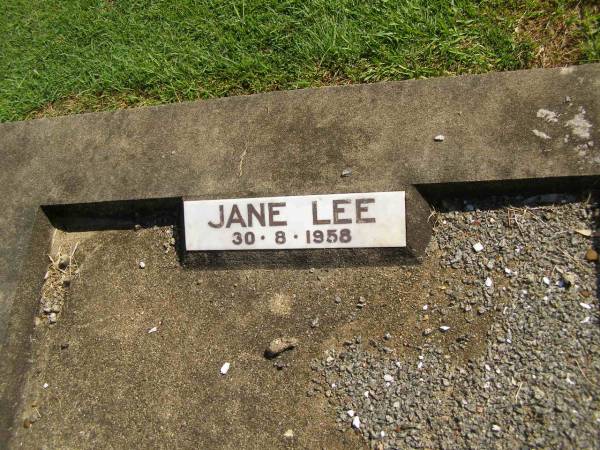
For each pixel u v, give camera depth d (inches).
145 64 48.2
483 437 38.1
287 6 47.2
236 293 43.3
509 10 44.3
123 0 50.4
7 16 52.7
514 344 39.2
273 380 41.4
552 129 40.9
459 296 40.8
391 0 45.7
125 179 45.2
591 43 42.3
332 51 45.6
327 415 40.3
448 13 44.9
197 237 43.8
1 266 45.0
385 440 39.2
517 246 40.9
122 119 46.5
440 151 41.8
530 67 43.0
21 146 47.4
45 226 46.6
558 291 39.5
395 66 44.7
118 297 44.8
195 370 42.4
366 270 42.2
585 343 38.4
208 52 47.6
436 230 42.3
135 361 43.3
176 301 43.9
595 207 40.6
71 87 49.2
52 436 42.8
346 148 42.9
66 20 51.1
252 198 43.3
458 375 39.5
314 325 41.9
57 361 44.4
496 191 41.8
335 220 42.4
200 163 44.4
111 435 42.1
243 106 44.9
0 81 50.9
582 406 37.4
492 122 41.6
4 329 43.8
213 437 41.0
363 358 40.9
